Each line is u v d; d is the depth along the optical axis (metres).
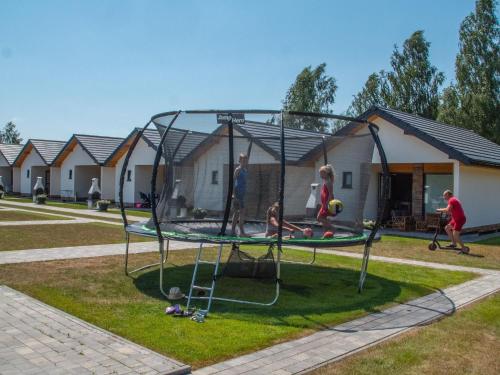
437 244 12.19
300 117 6.52
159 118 7.07
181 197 7.02
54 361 3.97
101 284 6.91
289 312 5.75
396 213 17.27
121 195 7.63
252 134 6.94
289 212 6.97
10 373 3.71
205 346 4.47
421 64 36.25
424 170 17.02
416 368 4.12
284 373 3.92
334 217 7.23
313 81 40.38
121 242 11.52
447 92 32.62
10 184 39.22
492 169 16.88
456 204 11.41
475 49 31.55
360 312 5.84
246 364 4.09
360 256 10.50
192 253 10.27
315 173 7.44
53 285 6.73
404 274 8.42
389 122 16.25
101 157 27.48
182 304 5.97
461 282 7.81
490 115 30.11
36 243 10.88
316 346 4.59
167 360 4.05
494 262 10.02
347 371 4.00
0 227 13.84
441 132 16.98
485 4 31.33
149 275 7.69
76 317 5.24
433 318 5.68
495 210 17.28
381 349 4.55
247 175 6.82
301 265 9.20
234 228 6.79
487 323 5.51
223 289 6.89
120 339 4.55
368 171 7.37
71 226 14.84
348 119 6.62
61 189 31.05
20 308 5.52
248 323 5.25
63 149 29.77
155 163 6.34
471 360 4.34
